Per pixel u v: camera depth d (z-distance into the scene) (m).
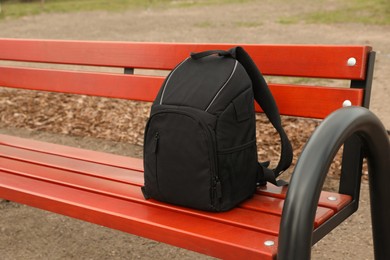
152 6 14.38
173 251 2.66
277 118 1.78
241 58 1.77
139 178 2.05
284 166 1.80
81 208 1.77
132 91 2.41
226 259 1.47
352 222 2.88
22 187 1.98
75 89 2.62
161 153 1.69
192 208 1.70
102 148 4.05
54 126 4.53
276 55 1.96
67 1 17.58
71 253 2.65
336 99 1.85
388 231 1.77
